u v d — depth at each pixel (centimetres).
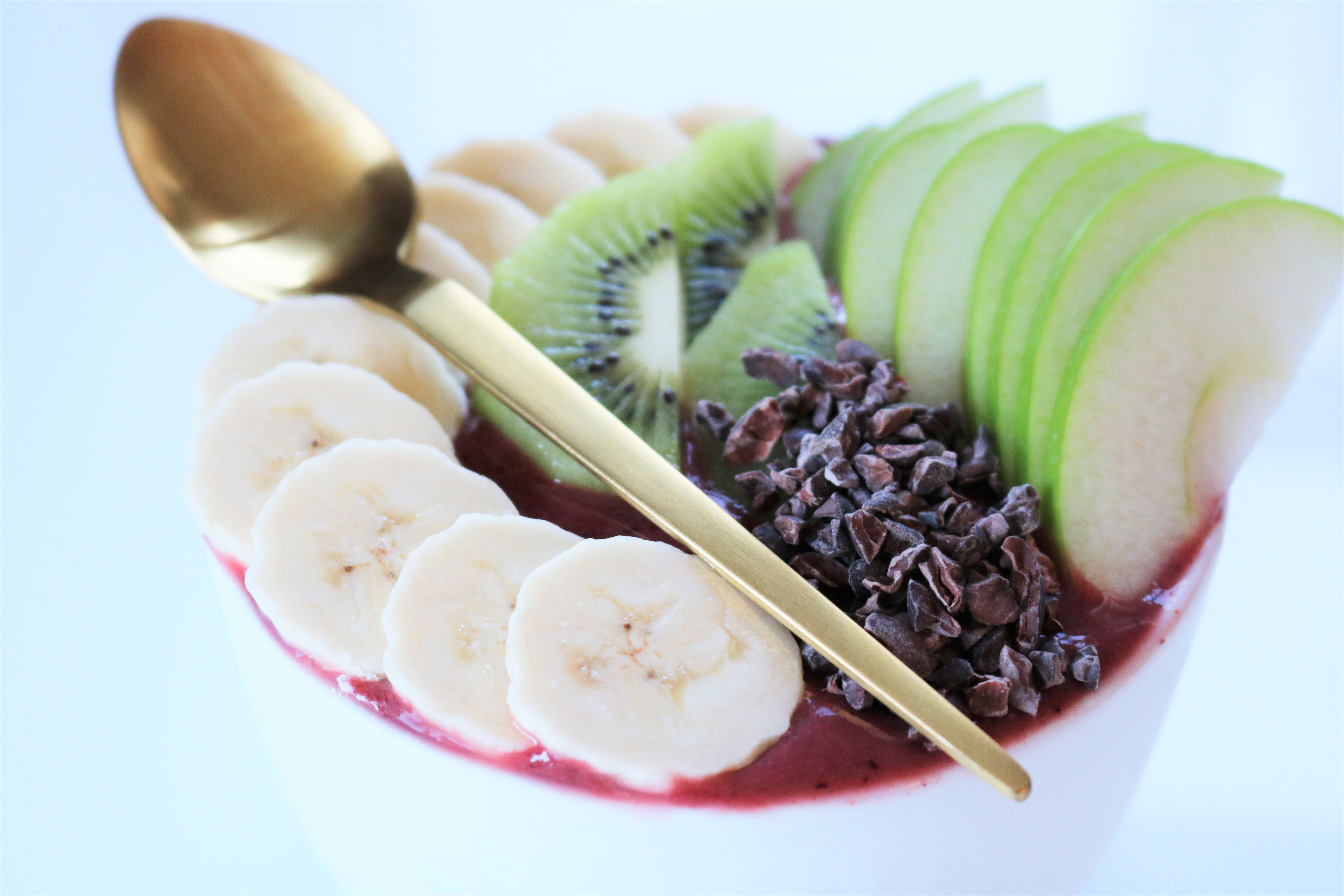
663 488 24
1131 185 25
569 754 22
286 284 28
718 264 30
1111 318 25
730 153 31
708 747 22
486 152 31
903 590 23
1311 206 25
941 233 27
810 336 28
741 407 27
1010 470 26
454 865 24
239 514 25
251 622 24
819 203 31
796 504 24
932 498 24
